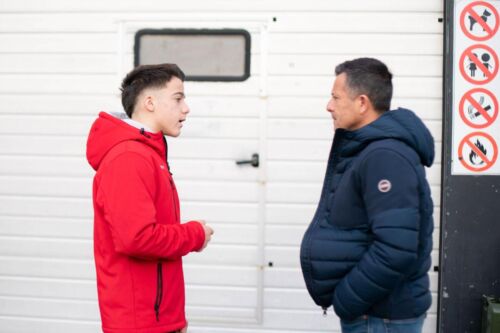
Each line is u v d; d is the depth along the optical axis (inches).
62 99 140.3
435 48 132.2
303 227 135.9
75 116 140.3
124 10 138.0
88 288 140.9
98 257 80.0
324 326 136.3
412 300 76.2
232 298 137.7
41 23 140.0
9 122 141.7
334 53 134.2
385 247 70.0
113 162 75.3
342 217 76.6
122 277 76.9
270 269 136.7
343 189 76.6
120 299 76.7
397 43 132.9
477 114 126.3
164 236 74.8
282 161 135.9
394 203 70.8
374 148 73.5
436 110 132.4
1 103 141.7
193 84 136.6
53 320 142.0
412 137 75.2
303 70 134.8
